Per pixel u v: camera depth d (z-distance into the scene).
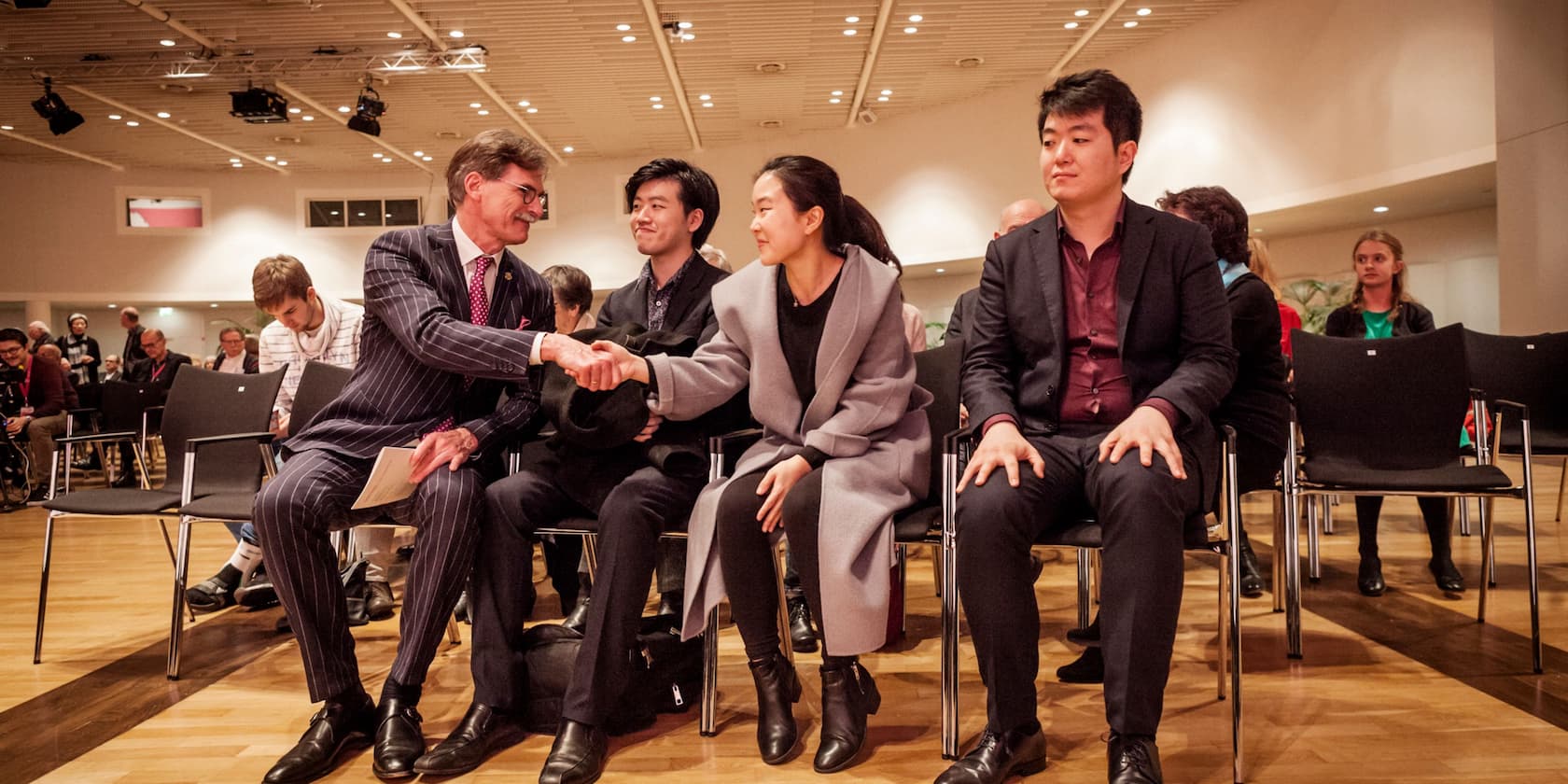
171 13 8.30
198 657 2.79
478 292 2.30
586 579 2.94
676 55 9.64
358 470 2.14
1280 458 2.39
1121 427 1.75
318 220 14.83
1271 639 2.63
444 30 8.82
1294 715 2.06
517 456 2.36
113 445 8.34
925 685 2.37
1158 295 1.93
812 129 12.85
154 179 14.54
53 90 10.28
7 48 9.06
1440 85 7.06
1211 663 2.47
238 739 2.12
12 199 14.05
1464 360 2.52
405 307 2.12
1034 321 2.00
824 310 2.10
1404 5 7.28
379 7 8.27
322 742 1.93
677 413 2.10
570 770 1.80
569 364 2.00
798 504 1.91
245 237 14.71
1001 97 10.96
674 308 2.68
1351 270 9.96
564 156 14.13
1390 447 2.57
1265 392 2.41
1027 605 1.76
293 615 1.99
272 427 3.50
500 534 2.06
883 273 2.11
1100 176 1.91
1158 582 1.64
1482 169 6.95
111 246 14.46
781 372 2.10
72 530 5.54
